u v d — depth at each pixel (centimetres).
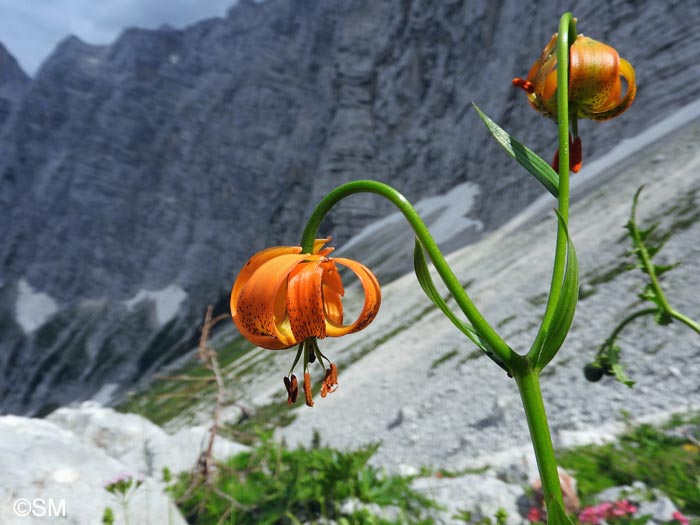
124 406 9762
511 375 141
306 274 148
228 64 16262
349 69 12394
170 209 15662
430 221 10094
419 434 2658
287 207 13612
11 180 17875
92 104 17638
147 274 15438
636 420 837
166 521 408
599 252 3866
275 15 15875
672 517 448
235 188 14688
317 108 14138
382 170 11875
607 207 4797
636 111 7375
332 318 158
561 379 2244
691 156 4675
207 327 439
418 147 11312
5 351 15175
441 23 10919
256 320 145
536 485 500
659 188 4425
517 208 8588
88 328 15000
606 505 454
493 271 5506
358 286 6869
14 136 18038
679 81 7106
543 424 137
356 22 12800
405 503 479
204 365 438
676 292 2455
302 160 13750
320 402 4188
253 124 14900
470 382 3031
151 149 16575
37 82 18338
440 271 142
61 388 13962
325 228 12338
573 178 7231
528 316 3862
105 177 16662
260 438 477
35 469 412
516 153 154
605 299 2911
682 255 2938
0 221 17538
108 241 16175
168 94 17062
